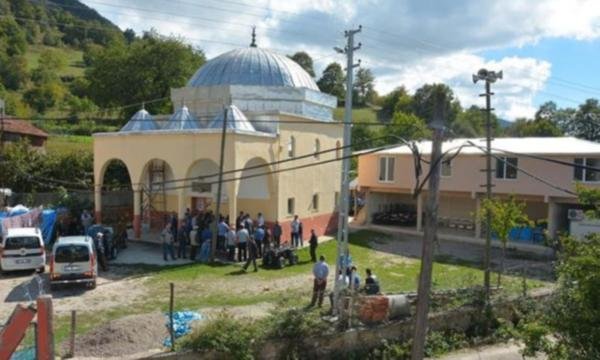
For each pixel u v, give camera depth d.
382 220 40.50
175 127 31.86
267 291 21.78
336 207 37.81
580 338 10.84
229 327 14.82
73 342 14.20
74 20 137.88
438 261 30.00
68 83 100.81
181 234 27.06
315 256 27.64
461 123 58.03
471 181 35.94
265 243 27.42
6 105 72.12
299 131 33.03
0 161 38.09
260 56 36.44
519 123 83.50
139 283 22.66
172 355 13.95
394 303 17.39
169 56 72.31
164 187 33.78
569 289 11.44
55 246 21.30
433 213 12.66
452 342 17.97
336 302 17.38
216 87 33.81
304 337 15.59
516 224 26.75
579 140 37.88
